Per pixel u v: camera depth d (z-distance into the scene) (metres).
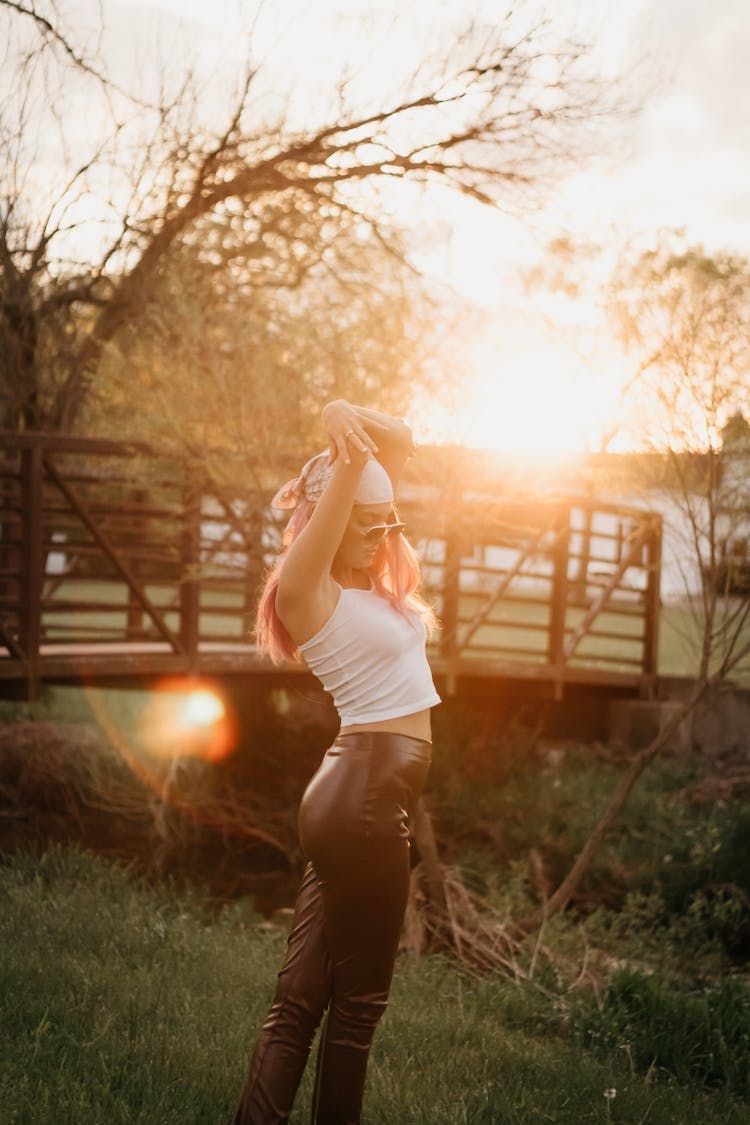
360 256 9.18
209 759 11.05
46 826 10.12
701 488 7.64
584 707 13.05
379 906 2.66
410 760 2.70
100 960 4.91
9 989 4.09
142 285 9.87
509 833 10.10
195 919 7.11
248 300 9.23
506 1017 5.69
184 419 8.35
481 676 10.70
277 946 6.21
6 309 10.80
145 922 6.01
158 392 8.63
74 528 10.42
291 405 8.04
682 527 7.96
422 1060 4.16
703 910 8.83
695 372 7.05
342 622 2.68
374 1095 3.54
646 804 10.78
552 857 9.83
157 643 10.37
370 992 2.73
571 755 12.25
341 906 2.66
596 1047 5.22
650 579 12.74
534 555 10.79
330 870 2.65
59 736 11.14
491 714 12.43
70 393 10.97
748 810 10.46
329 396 7.97
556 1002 6.02
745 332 7.09
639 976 6.07
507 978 6.41
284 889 9.37
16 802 10.58
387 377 7.88
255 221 9.66
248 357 8.31
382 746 2.68
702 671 7.73
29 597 8.32
